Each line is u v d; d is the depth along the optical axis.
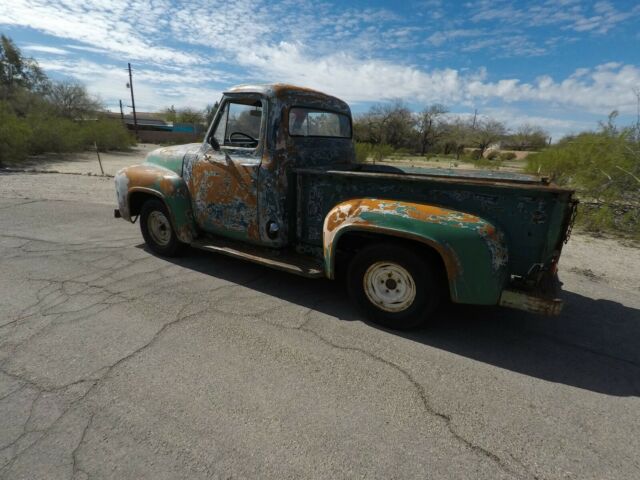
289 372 2.85
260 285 4.43
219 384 2.69
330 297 4.18
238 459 2.08
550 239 2.91
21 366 2.81
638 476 2.07
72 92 41.84
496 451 2.20
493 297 2.99
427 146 59.06
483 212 3.05
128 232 6.41
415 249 3.26
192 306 3.85
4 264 4.82
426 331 3.54
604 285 4.83
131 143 33.38
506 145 64.38
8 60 44.72
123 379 2.70
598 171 9.55
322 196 3.87
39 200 8.77
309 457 2.11
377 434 2.29
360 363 3.00
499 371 2.98
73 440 2.17
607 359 3.21
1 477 1.91
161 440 2.19
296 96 4.13
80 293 4.05
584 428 2.41
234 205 4.32
